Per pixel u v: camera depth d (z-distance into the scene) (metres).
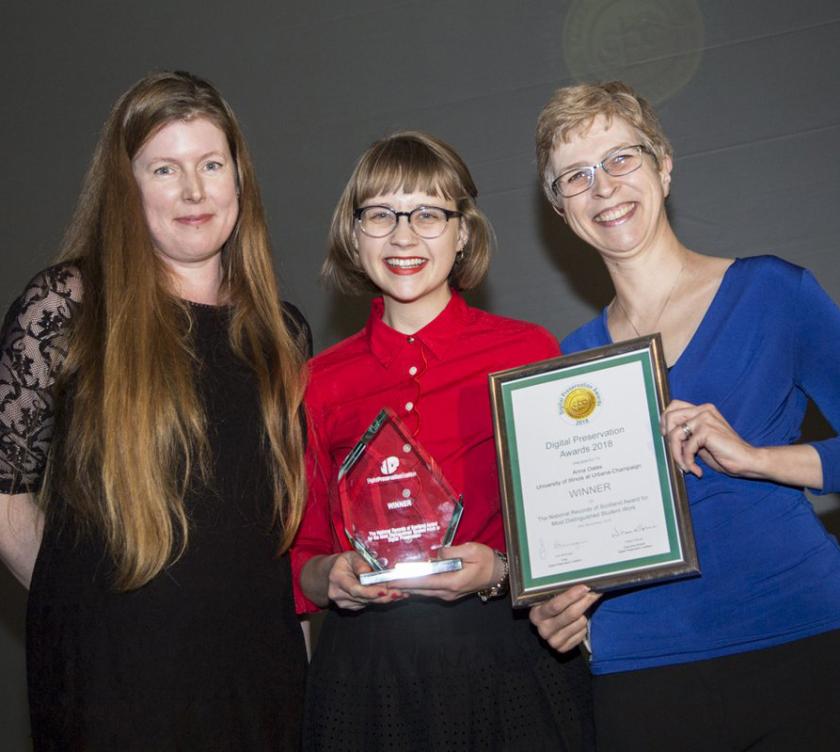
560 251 3.28
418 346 2.13
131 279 1.96
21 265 3.69
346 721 1.99
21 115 3.72
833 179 3.10
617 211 1.99
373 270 2.14
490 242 2.27
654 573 1.80
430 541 2.00
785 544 1.81
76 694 1.84
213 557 1.93
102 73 3.66
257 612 1.97
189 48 3.58
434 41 3.38
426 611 2.01
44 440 1.93
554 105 2.04
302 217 3.46
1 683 3.66
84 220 2.04
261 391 2.03
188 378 1.96
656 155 2.02
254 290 2.12
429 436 2.08
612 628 1.90
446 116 3.37
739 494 1.83
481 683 1.96
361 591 1.93
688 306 1.97
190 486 1.93
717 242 3.16
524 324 2.19
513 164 3.31
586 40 3.27
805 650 1.75
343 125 3.44
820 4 3.13
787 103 3.14
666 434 1.81
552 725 1.97
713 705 1.78
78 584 1.87
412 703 1.96
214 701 1.90
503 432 1.95
